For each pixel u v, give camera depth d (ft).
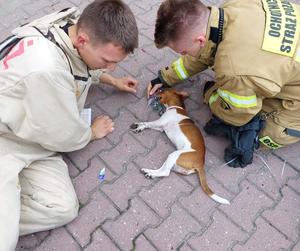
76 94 6.74
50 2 10.64
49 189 6.39
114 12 5.72
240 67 6.07
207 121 8.24
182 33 6.15
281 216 6.92
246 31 6.08
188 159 7.14
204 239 6.59
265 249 6.54
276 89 6.27
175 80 8.30
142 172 7.32
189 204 6.98
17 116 5.79
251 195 7.17
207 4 10.69
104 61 6.15
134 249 6.44
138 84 8.78
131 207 6.91
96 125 7.83
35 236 6.55
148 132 7.97
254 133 7.30
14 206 5.68
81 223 6.71
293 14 6.34
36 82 5.51
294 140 7.45
